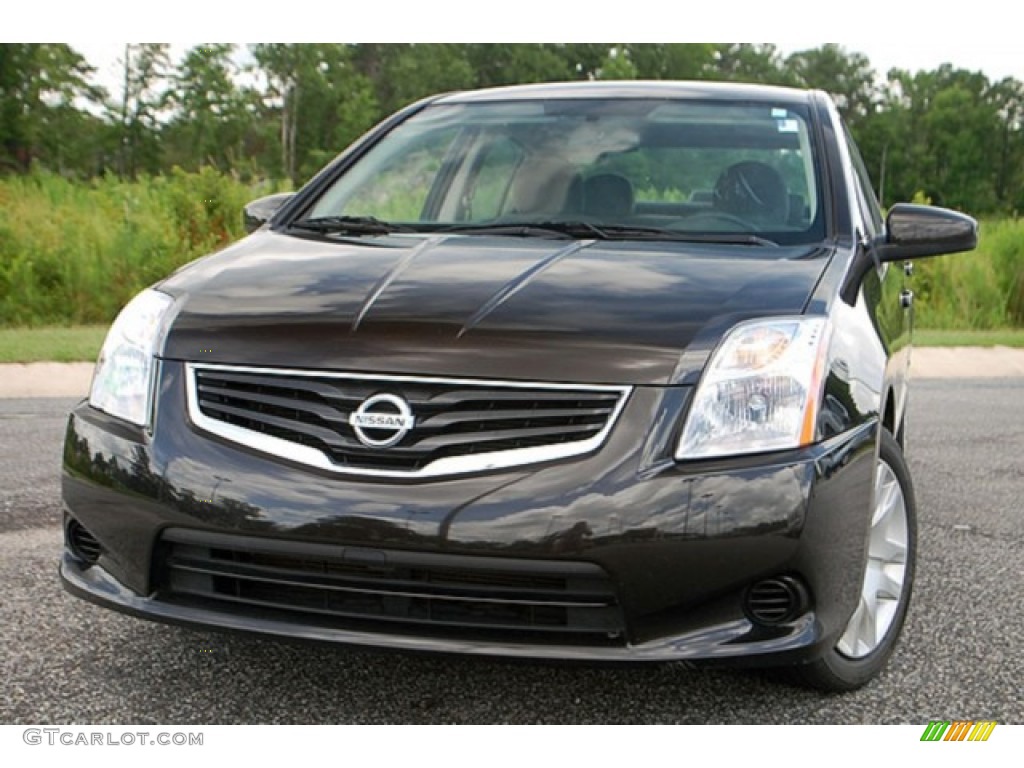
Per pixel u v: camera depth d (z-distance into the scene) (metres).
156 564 2.71
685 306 2.74
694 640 2.52
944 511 4.99
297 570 2.59
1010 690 3.05
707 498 2.48
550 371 2.56
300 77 43.03
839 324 2.85
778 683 3.03
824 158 3.72
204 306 2.88
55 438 6.05
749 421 2.56
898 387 3.93
